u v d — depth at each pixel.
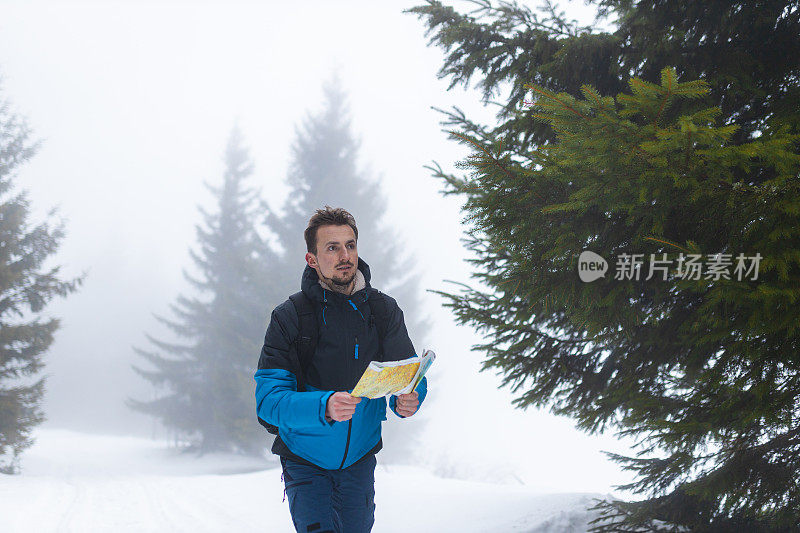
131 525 7.63
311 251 2.78
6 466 18.38
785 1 4.62
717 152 2.91
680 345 4.25
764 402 3.23
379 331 2.81
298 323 2.67
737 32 4.89
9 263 19.31
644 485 4.48
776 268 3.02
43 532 7.04
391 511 7.48
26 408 18.30
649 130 3.01
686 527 4.23
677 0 4.91
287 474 2.76
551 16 5.36
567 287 3.69
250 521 7.71
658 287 3.91
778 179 2.96
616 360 4.68
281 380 2.59
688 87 2.93
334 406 2.32
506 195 3.62
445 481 10.18
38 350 18.89
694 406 3.74
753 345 3.19
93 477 16.30
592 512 5.52
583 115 3.24
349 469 2.77
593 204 3.49
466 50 5.25
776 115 4.13
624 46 4.93
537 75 5.03
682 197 3.28
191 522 7.78
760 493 3.64
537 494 7.32
